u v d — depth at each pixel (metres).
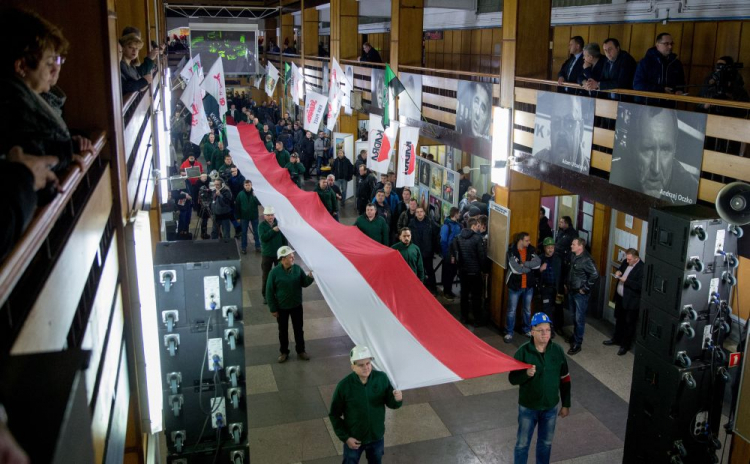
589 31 13.85
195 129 16.58
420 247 13.45
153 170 10.09
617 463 8.26
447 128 14.38
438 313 8.70
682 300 6.70
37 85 2.61
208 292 6.18
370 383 6.73
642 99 8.70
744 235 6.77
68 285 2.43
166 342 6.19
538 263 11.36
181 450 6.42
